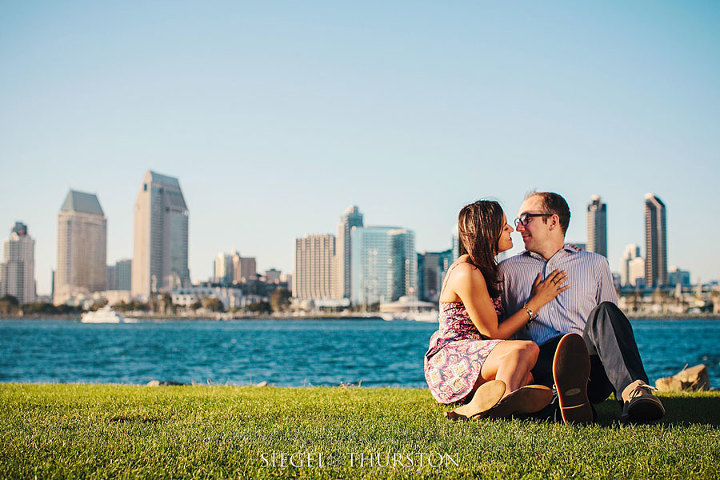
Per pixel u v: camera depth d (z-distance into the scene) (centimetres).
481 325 522
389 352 6022
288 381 2955
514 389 495
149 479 358
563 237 571
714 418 562
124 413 586
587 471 370
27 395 763
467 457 398
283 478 362
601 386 515
